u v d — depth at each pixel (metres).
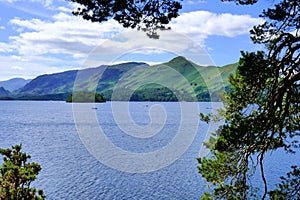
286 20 6.21
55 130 66.56
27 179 6.32
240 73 6.23
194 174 29.33
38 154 40.25
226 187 7.10
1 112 123.62
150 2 6.49
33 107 163.25
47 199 23.52
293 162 31.50
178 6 6.51
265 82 6.42
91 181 28.31
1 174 6.46
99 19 6.38
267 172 27.48
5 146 45.31
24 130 66.62
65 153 41.06
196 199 23.34
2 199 6.06
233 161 7.07
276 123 6.40
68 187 26.48
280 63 6.03
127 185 26.86
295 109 6.75
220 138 6.59
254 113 6.60
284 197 6.78
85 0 6.20
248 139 6.41
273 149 6.98
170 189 25.72
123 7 6.29
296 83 6.32
